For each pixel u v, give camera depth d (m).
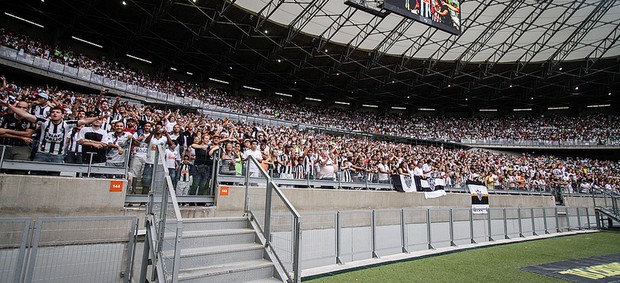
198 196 7.45
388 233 9.34
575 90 41.66
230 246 5.48
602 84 38.69
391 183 13.43
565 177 25.50
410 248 9.73
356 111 50.94
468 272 6.90
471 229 11.05
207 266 4.94
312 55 31.58
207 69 37.69
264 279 5.09
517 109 51.41
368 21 29.64
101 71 28.05
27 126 6.36
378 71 37.84
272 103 43.16
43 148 6.37
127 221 6.10
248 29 28.72
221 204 7.65
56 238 5.43
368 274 6.52
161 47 31.92
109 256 5.80
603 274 6.87
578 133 42.69
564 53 33.06
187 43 30.52
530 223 13.27
